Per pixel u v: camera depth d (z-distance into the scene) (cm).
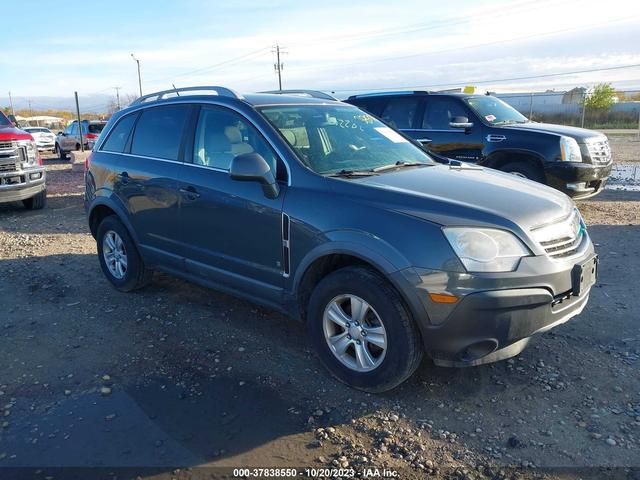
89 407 348
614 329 439
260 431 320
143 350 426
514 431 314
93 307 519
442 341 318
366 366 348
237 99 439
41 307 523
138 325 474
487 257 312
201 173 442
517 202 347
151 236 497
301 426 324
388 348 332
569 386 358
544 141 834
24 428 328
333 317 361
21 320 491
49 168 2075
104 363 407
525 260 317
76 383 379
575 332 436
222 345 431
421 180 380
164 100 510
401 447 303
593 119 3534
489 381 366
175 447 307
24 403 355
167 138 488
